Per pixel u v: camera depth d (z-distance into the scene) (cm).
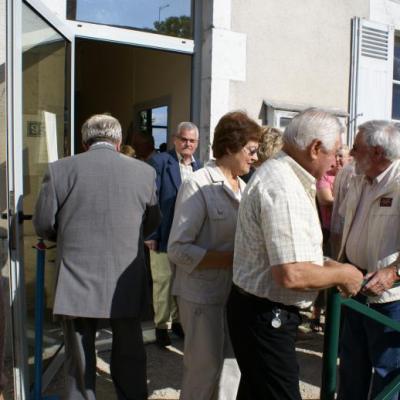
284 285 171
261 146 310
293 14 488
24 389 250
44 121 305
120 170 243
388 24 553
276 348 187
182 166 380
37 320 256
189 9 456
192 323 227
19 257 244
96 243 235
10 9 232
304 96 501
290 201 173
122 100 732
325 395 196
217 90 448
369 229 241
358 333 252
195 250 220
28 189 278
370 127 236
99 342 367
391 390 215
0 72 314
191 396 231
